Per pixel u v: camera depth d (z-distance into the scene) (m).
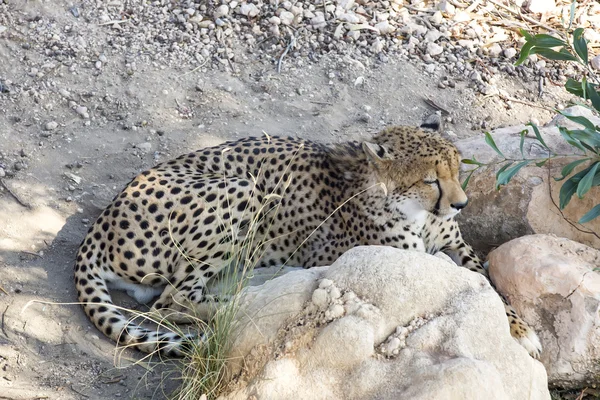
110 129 10.48
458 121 11.23
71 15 11.80
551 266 7.96
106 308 7.95
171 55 11.54
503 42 12.55
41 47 11.28
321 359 6.85
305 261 9.12
